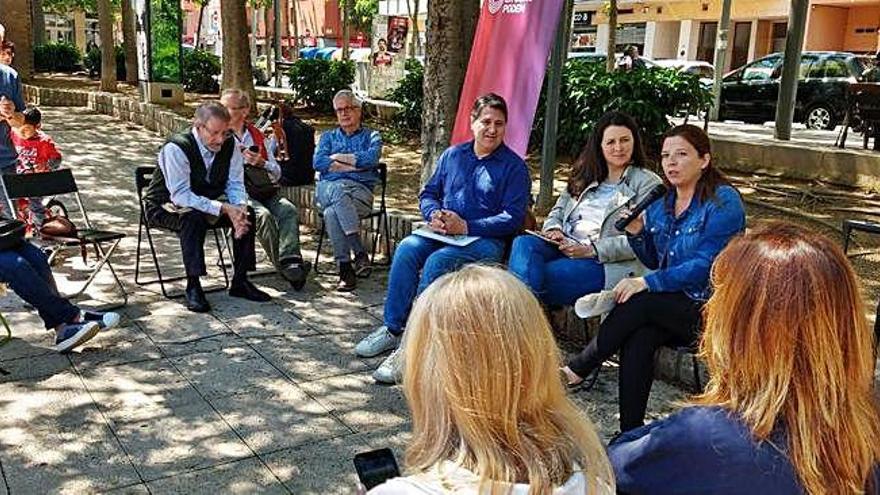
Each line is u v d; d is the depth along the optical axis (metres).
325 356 4.11
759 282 1.37
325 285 5.32
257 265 5.71
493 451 1.25
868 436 1.35
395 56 15.22
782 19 26.86
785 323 1.34
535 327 1.30
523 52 5.38
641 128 7.91
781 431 1.35
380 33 15.28
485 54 5.61
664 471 1.43
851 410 1.34
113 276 4.96
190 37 40.12
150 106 12.77
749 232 1.50
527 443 1.26
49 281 4.07
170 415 3.42
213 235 6.42
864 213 6.73
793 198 7.33
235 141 4.97
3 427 3.25
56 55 25.00
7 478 2.89
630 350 3.20
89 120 13.77
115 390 3.63
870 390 1.40
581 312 3.33
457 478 1.25
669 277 3.20
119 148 10.74
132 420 3.36
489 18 5.60
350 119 5.54
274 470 3.02
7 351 4.02
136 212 7.15
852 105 8.59
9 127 5.53
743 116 14.65
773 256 1.38
